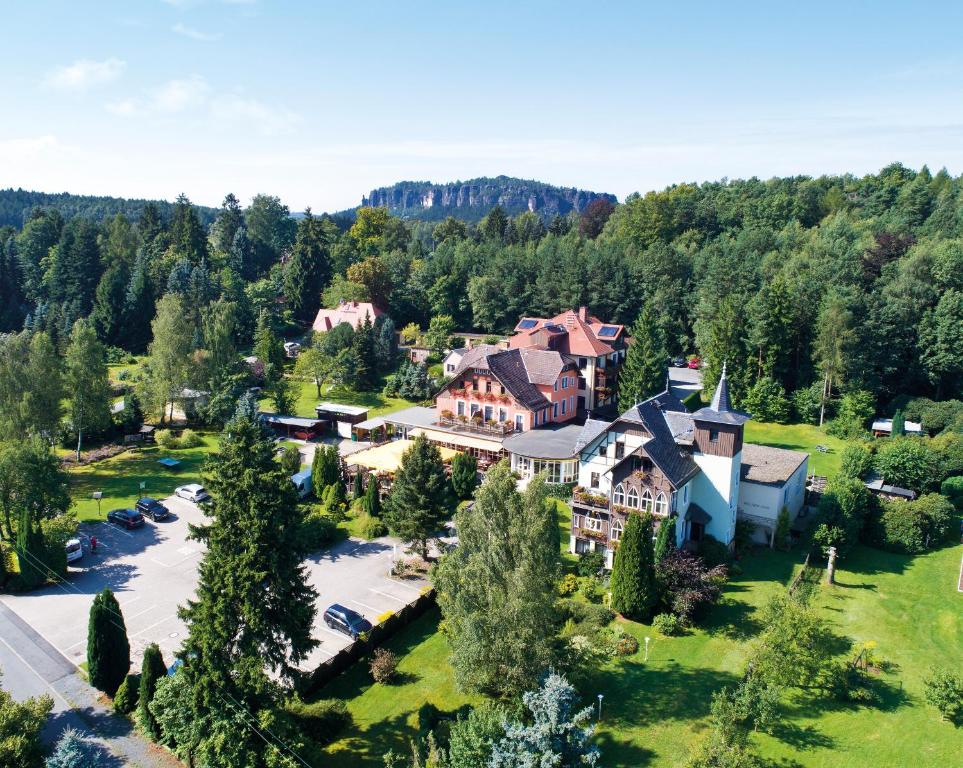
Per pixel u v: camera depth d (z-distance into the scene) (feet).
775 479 196.44
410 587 169.99
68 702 127.75
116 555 186.39
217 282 482.28
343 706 124.98
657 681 136.67
